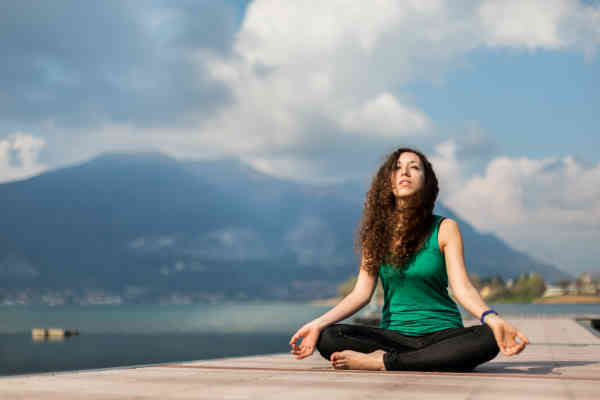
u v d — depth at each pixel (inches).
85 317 5172.2
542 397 83.0
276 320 4119.1
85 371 119.5
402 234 131.9
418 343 128.8
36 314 6141.7
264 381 102.0
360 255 139.1
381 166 138.6
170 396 82.4
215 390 89.4
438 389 91.1
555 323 464.4
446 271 133.0
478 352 117.7
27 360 1665.8
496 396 83.7
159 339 2394.2
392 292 135.9
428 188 134.3
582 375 116.7
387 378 107.2
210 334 2655.0
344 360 124.0
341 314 133.3
